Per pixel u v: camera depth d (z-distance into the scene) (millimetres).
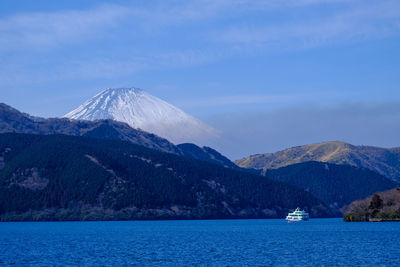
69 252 133875
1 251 137250
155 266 105562
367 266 102750
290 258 117125
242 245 153000
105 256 123812
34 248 146000
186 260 114812
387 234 190875
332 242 159125
